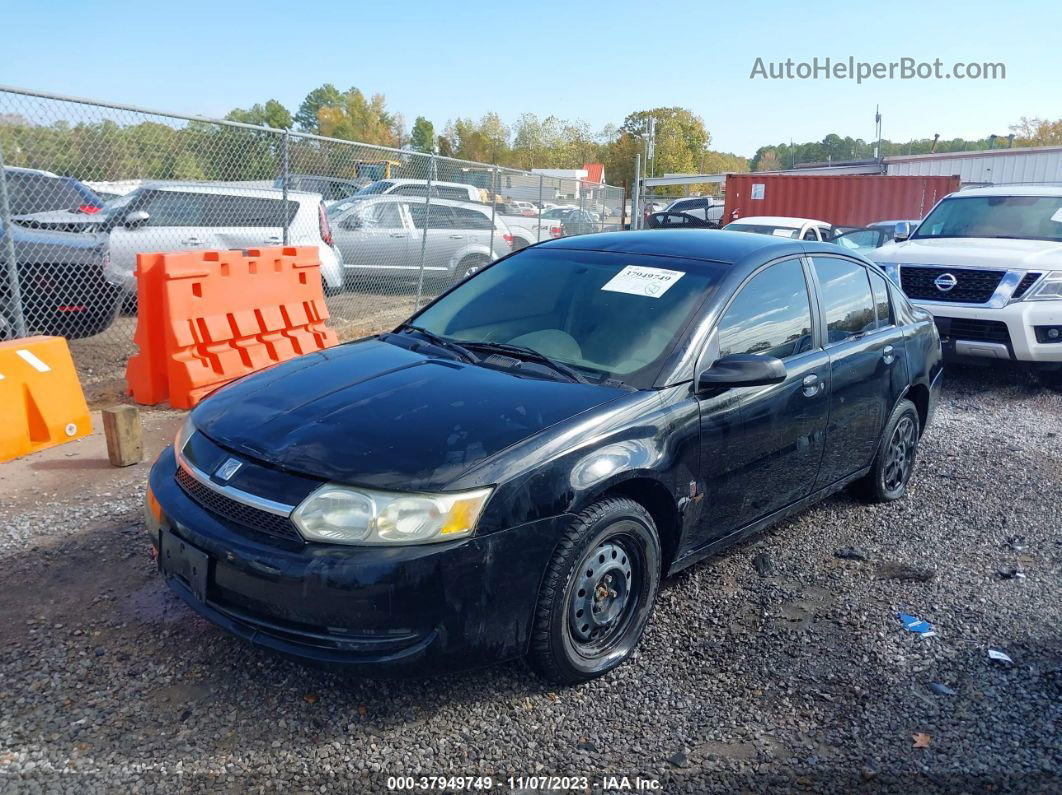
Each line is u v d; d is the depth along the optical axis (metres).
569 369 3.62
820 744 2.99
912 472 5.68
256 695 3.10
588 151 67.81
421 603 2.76
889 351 5.00
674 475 3.45
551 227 16.14
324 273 10.52
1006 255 8.54
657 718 3.10
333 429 3.07
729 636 3.69
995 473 6.07
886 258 9.39
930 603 4.07
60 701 3.00
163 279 6.40
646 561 3.41
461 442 2.98
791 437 4.15
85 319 7.89
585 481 3.07
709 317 3.79
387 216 12.00
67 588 3.80
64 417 5.77
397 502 2.78
